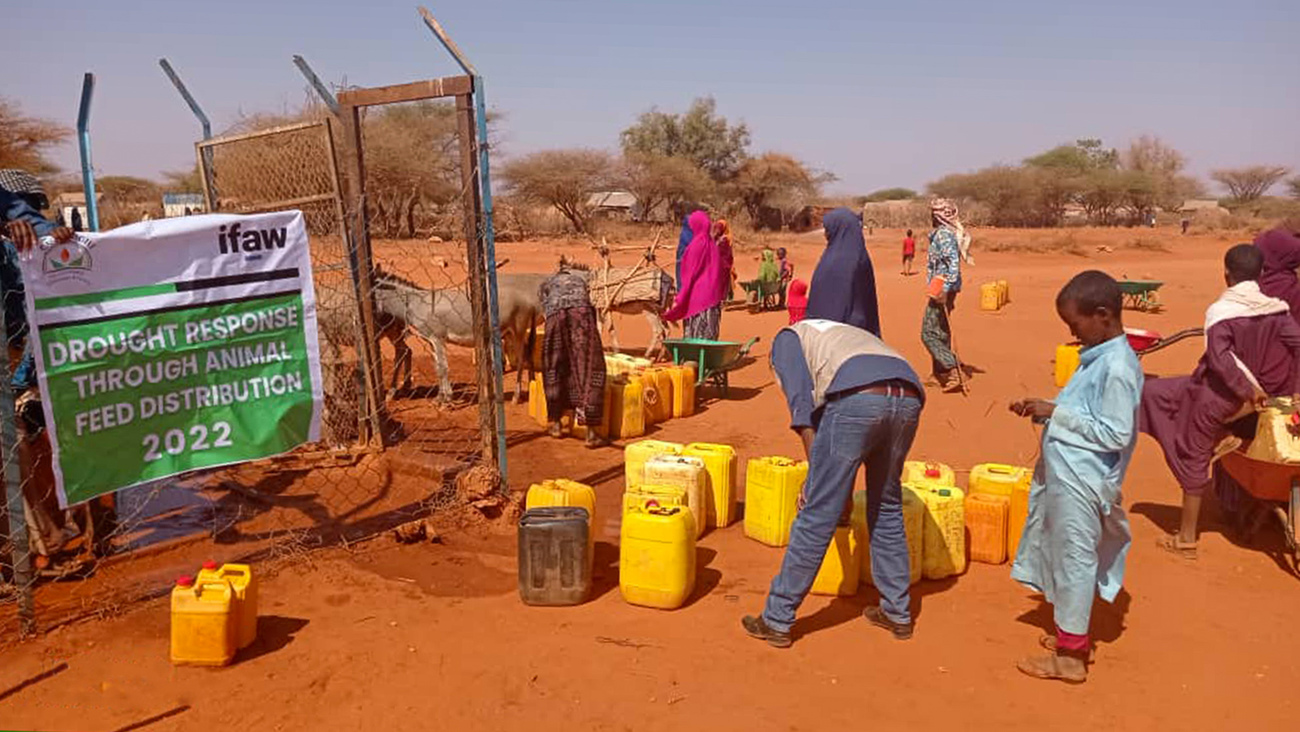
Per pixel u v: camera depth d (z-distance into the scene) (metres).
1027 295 24.03
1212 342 5.91
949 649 4.93
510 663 4.70
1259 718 4.30
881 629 5.14
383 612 5.29
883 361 4.69
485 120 6.42
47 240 4.86
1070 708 4.36
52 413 4.93
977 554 6.10
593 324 8.66
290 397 5.96
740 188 75.06
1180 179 93.25
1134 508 7.18
